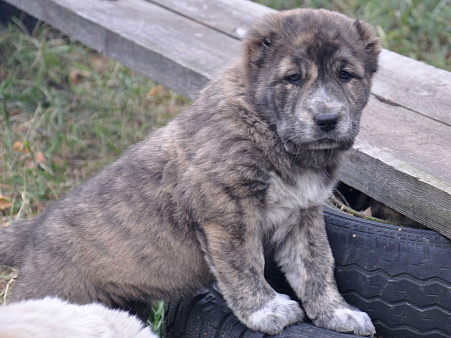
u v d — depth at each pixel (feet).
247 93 15.64
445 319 15.19
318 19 15.72
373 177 16.97
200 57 22.67
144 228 16.14
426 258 15.21
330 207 17.78
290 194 15.76
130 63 24.44
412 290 15.30
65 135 27.89
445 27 33.50
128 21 25.66
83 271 16.34
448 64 31.32
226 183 15.11
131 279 16.43
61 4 26.96
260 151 15.24
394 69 22.44
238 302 15.35
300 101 15.07
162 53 22.94
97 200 16.52
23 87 31.48
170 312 17.12
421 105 20.02
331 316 15.61
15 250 17.17
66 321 11.93
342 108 14.93
